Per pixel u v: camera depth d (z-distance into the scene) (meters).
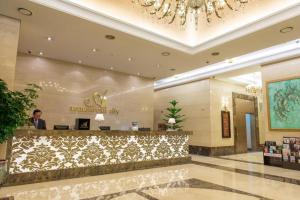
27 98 4.36
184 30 7.22
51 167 5.48
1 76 5.16
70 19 5.46
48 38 6.66
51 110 8.50
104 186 5.01
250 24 5.94
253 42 6.62
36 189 4.69
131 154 6.98
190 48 7.59
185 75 12.37
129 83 10.83
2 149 4.88
